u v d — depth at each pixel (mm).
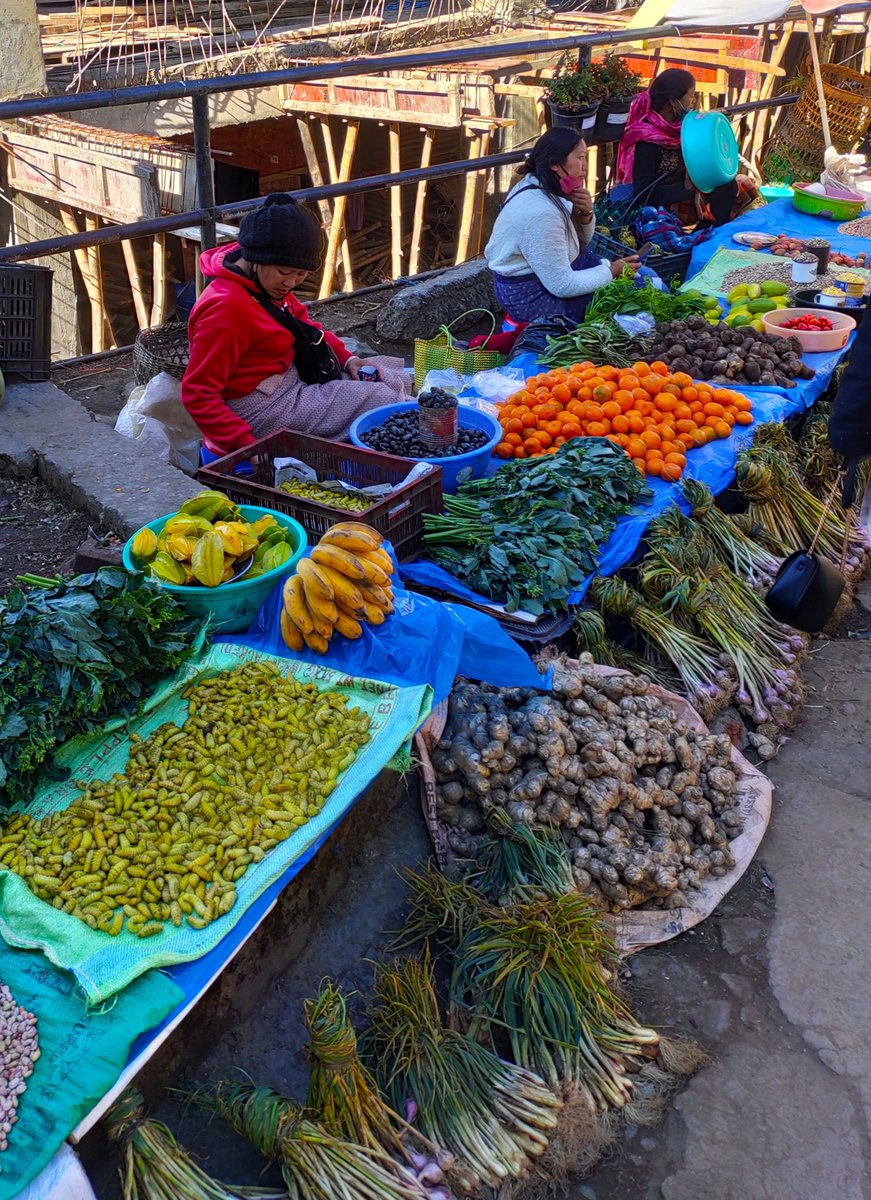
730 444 4793
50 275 5215
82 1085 1992
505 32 11859
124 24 9930
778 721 3869
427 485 3781
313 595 3029
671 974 2961
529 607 3619
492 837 3094
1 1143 1926
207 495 3387
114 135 8703
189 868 2438
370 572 3061
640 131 7469
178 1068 2461
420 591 3805
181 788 2645
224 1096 2365
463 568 3730
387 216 12703
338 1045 2203
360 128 11742
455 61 6910
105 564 3346
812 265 6375
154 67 9602
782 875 3301
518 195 5840
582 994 2664
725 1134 2531
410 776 3246
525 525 3902
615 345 5434
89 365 6273
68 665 2738
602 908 3055
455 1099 2389
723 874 3238
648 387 4855
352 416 4555
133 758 2744
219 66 9633
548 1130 2402
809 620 3824
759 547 4566
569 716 3297
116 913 2330
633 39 8391
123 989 2154
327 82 9758
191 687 3014
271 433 4434
